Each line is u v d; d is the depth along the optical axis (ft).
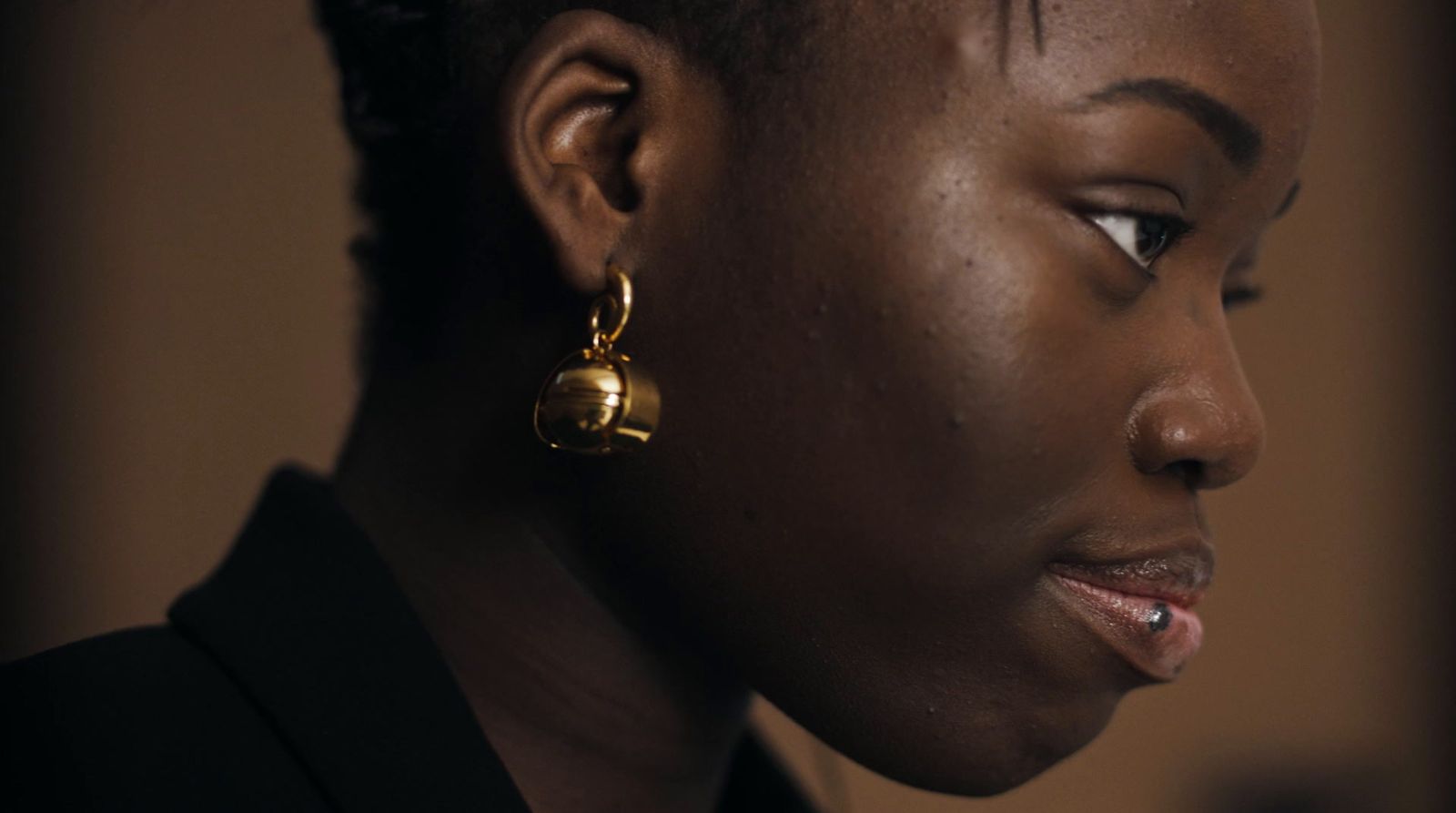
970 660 1.91
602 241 1.91
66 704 1.87
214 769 1.86
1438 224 4.79
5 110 4.01
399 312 2.06
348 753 1.89
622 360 1.88
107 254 4.09
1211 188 1.90
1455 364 4.71
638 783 2.04
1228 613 4.64
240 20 3.26
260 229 4.10
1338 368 4.75
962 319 1.84
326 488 2.07
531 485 1.98
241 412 4.12
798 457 1.88
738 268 1.88
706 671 2.04
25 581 4.00
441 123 2.02
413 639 1.94
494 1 1.99
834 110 1.87
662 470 1.92
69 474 4.08
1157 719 4.52
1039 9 1.85
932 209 1.84
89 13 3.98
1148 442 1.89
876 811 4.24
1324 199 4.84
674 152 1.91
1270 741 4.54
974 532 1.87
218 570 2.03
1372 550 4.66
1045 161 1.85
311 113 4.03
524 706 2.00
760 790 2.35
